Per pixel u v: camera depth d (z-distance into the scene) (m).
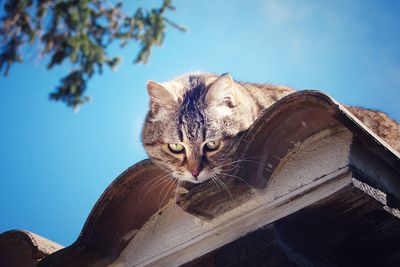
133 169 1.04
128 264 1.08
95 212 1.05
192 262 1.02
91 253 1.07
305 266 0.95
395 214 0.95
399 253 1.00
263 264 0.96
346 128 0.94
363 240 0.99
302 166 0.97
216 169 1.15
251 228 0.99
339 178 0.93
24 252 1.13
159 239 1.07
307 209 0.95
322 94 0.92
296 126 0.96
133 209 1.07
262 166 0.98
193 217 1.04
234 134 1.16
